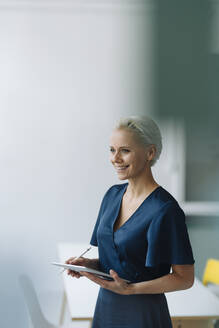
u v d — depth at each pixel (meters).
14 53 4.14
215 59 4.33
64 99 4.20
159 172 4.35
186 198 4.40
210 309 2.28
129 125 1.69
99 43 4.21
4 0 4.10
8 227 4.18
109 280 1.76
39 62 4.17
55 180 4.22
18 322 4.12
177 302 2.38
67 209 4.25
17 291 4.17
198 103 4.34
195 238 4.39
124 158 1.69
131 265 1.71
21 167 4.18
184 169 4.36
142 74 4.27
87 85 4.22
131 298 1.74
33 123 4.18
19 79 4.15
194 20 4.30
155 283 1.67
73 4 4.16
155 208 1.67
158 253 1.66
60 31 4.18
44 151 4.20
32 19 4.14
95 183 4.27
